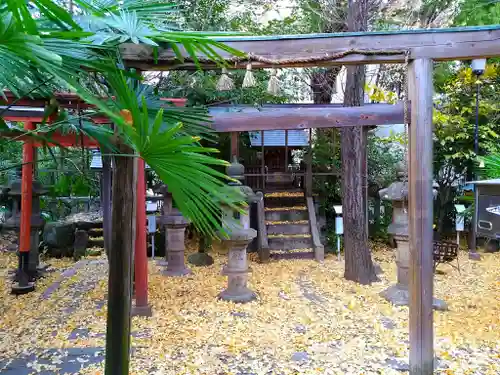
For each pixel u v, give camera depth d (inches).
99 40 68.8
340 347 128.0
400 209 180.4
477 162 278.8
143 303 157.2
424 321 101.4
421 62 97.8
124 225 80.7
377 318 155.1
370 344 130.3
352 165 212.7
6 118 157.2
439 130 292.0
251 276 221.3
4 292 192.5
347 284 205.3
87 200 372.5
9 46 44.9
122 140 76.4
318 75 302.8
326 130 315.9
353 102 210.4
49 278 218.4
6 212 301.9
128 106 59.1
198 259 251.4
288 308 167.3
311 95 342.6
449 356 120.8
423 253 101.2
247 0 271.6
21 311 165.2
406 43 97.9
